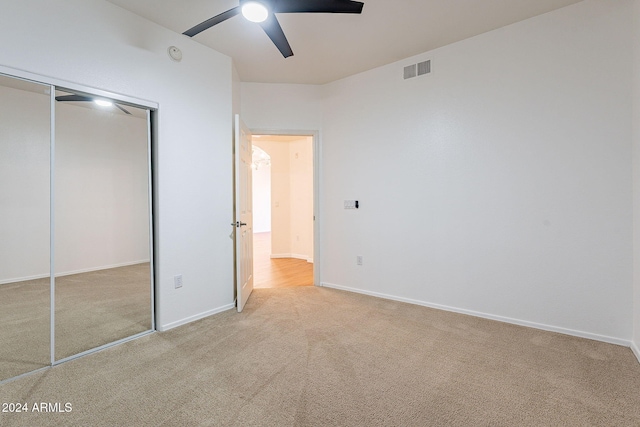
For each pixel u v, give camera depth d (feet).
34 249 7.85
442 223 10.80
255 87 13.30
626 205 7.94
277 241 22.45
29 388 6.29
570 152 8.59
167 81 9.23
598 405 5.69
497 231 9.76
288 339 8.50
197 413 5.51
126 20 8.32
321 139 13.78
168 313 9.28
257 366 7.08
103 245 8.93
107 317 9.07
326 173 13.73
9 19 6.50
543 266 9.05
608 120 8.09
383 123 12.05
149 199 9.16
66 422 5.29
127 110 8.96
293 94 13.55
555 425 5.20
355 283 13.05
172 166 9.38
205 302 10.30
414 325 9.45
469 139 10.19
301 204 21.86
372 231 12.48
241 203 10.96
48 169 7.69
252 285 13.33
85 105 8.49
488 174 9.87
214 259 10.57
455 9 8.52
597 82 8.19
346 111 13.01
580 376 6.63
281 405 5.72
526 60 9.13
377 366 7.06
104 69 7.92
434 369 6.93
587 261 8.45
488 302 9.98
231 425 5.21
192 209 9.91
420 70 11.09
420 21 9.07
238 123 10.36
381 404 5.73
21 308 7.89
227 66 10.91
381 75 12.01
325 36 9.81
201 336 8.73
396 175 11.79
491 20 9.10
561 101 8.67
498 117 9.64
